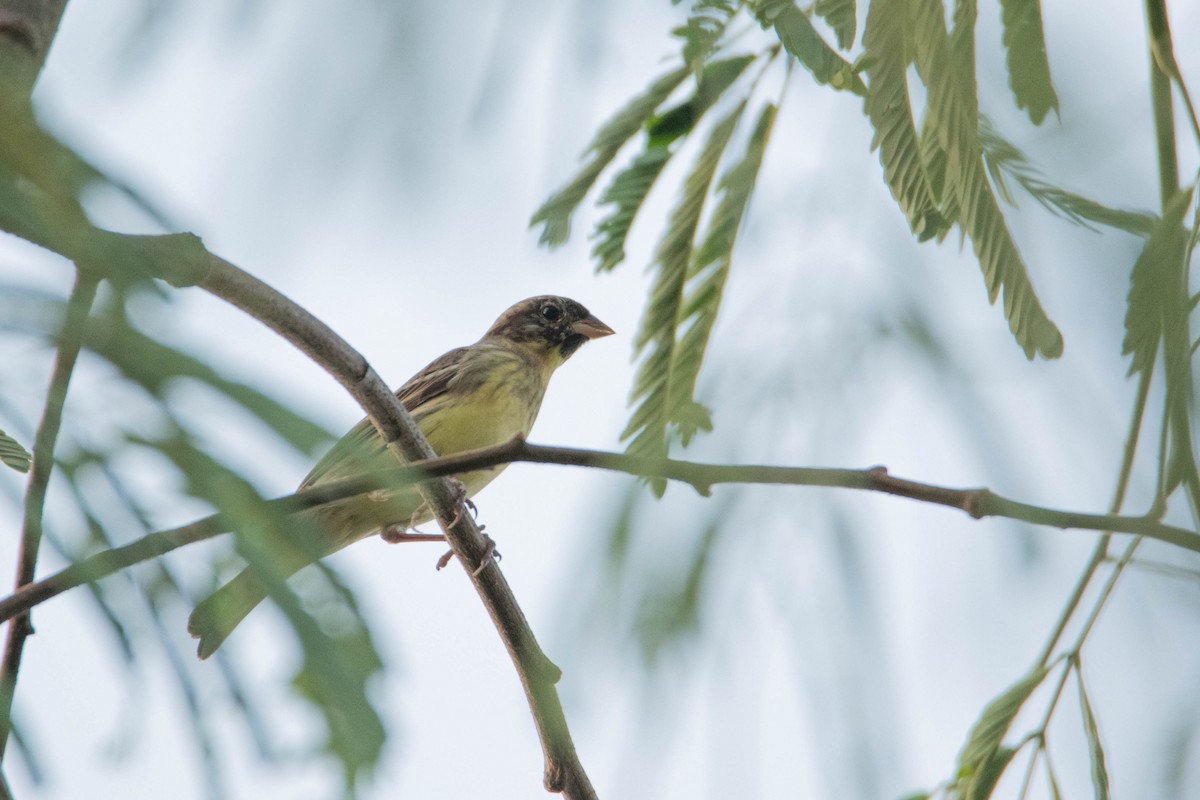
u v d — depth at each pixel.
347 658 2.66
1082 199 4.24
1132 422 4.27
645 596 3.78
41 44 4.97
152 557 2.75
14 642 4.66
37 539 3.24
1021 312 4.16
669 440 5.24
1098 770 4.94
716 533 3.91
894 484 4.14
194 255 2.52
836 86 4.91
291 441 2.45
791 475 4.09
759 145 5.62
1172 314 4.21
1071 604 4.72
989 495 4.11
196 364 2.42
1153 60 4.66
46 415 2.52
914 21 4.35
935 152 4.52
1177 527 4.43
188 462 2.46
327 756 2.60
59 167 2.27
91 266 2.33
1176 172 4.45
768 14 4.71
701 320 5.82
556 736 3.78
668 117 5.80
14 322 2.36
